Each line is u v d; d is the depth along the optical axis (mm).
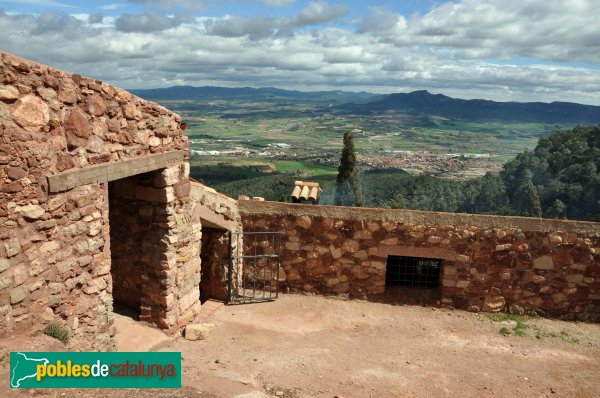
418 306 8570
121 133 5254
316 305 8500
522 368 6445
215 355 6250
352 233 8602
